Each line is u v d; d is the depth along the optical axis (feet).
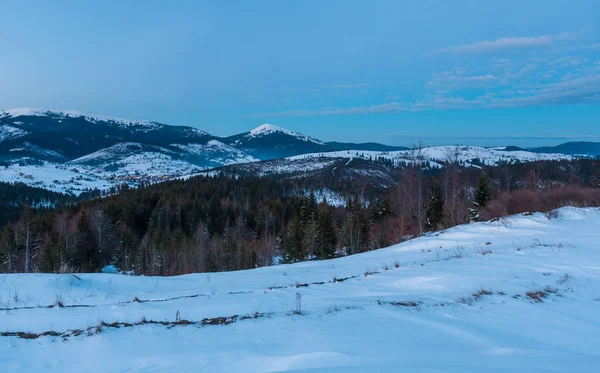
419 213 112.16
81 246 142.20
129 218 201.98
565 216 73.46
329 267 52.80
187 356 18.06
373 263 52.31
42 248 131.54
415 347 18.25
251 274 50.14
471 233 66.64
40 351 19.71
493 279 32.81
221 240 159.53
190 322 23.63
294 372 14.92
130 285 44.45
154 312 27.61
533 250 44.70
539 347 18.92
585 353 18.22
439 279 34.55
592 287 29.25
